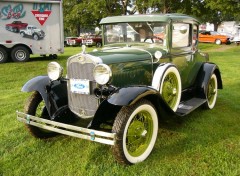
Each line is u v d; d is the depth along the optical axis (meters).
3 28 12.52
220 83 6.00
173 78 4.38
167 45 4.61
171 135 4.38
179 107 4.73
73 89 3.91
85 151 3.90
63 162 3.62
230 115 5.33
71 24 35.28
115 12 25.39
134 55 4.12
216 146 3.96
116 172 3.34
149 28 4.73
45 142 4.21
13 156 3.77
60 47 13.77
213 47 24.94
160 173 3.30
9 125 4.89
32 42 13.16
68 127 3.46
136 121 3.56
